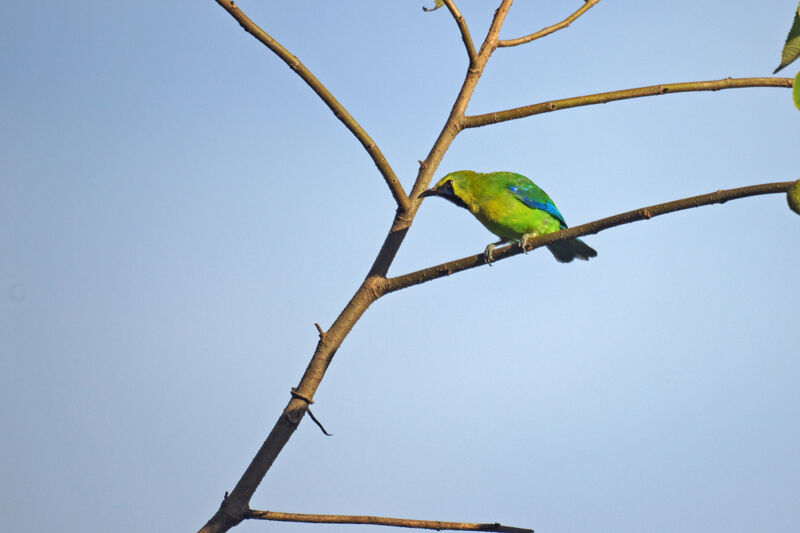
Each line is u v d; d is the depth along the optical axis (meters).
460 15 9.72
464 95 9.93
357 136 9.09
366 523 8.08
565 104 9.88
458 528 8.09
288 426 8.17
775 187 7.54
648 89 9.83
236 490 7.95
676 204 8.39
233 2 8.64
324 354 8.62
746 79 9.66
